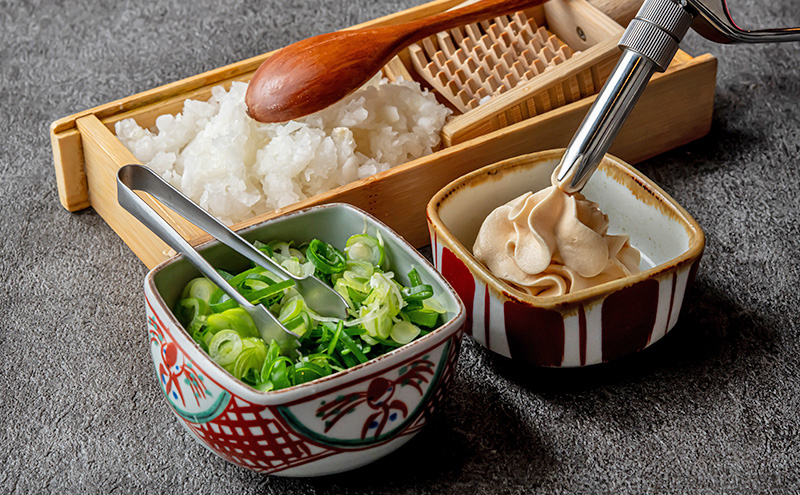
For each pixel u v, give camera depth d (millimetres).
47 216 920
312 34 1080
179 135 906
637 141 941
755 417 808
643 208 845
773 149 961
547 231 817
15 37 1073
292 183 875
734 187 934
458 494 778
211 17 1097
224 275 789
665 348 839
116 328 854
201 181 877
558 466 788
